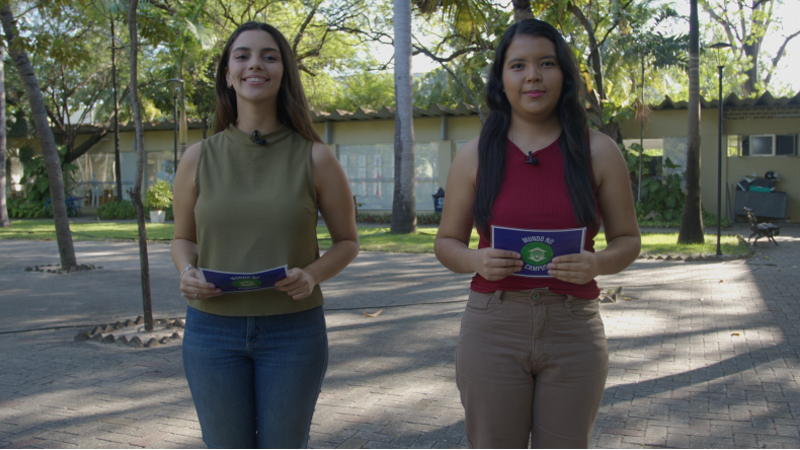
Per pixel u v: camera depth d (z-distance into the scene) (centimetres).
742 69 2994
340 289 873
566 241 194
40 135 1043
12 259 1256
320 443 358
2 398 439
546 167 207
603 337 210
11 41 896
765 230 1269
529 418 210
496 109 219
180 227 237
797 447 343
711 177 1923
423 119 2211
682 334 590
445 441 359
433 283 909
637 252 212
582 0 1098
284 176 221
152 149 2605
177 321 650
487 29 1323
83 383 471
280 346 217
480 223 211
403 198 1609
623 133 1997
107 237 1681
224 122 240
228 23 2209
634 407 405
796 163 1862
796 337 572
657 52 1759
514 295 204
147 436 371
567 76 211
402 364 511
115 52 2352
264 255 216
